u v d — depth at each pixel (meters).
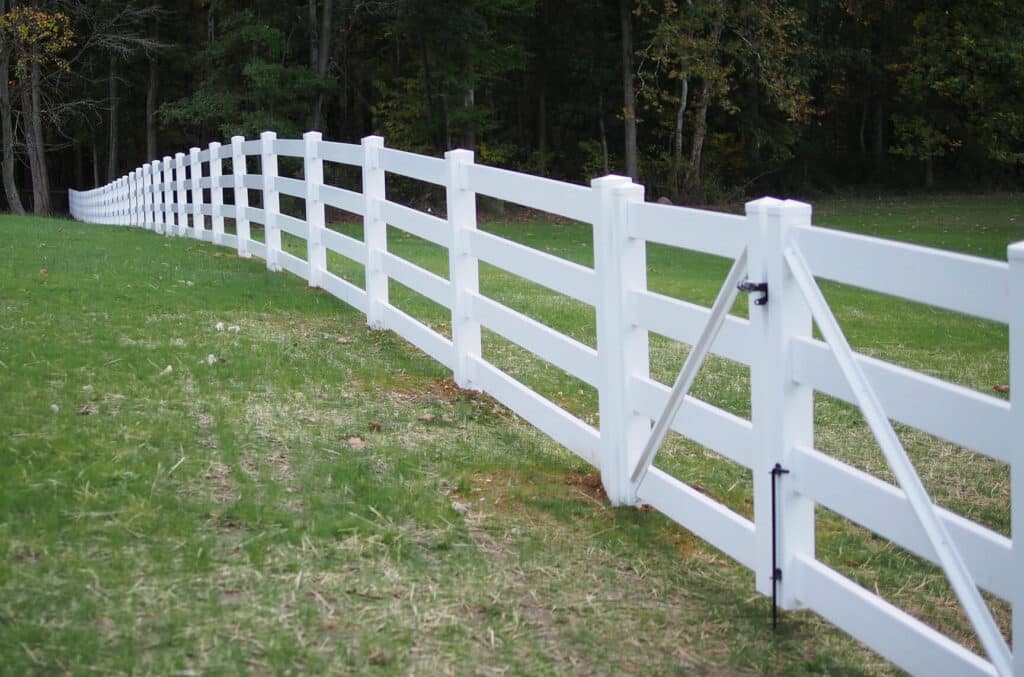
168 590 3.66
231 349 7.35
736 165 43.16
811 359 3.63
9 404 5.55
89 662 3.15
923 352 9.32
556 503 4.95
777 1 34.91
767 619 3.94
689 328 4.42
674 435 6.56
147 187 19.66
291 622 3.53
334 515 4.45
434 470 5.24
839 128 50.50
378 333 8.51
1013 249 2.73
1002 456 2.88
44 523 4.07
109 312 8.39
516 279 13.02
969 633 4.09
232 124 35.78
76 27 42.06
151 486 4.55
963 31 40.50
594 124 45.38
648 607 3.96
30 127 41.06
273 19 36.03
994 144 41.81
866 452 6.28
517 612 3.78
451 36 34.69
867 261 3.31
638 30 40.78
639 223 4.73
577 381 7.63
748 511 5.20
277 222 11.54
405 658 3.37
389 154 8.18
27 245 12.73
